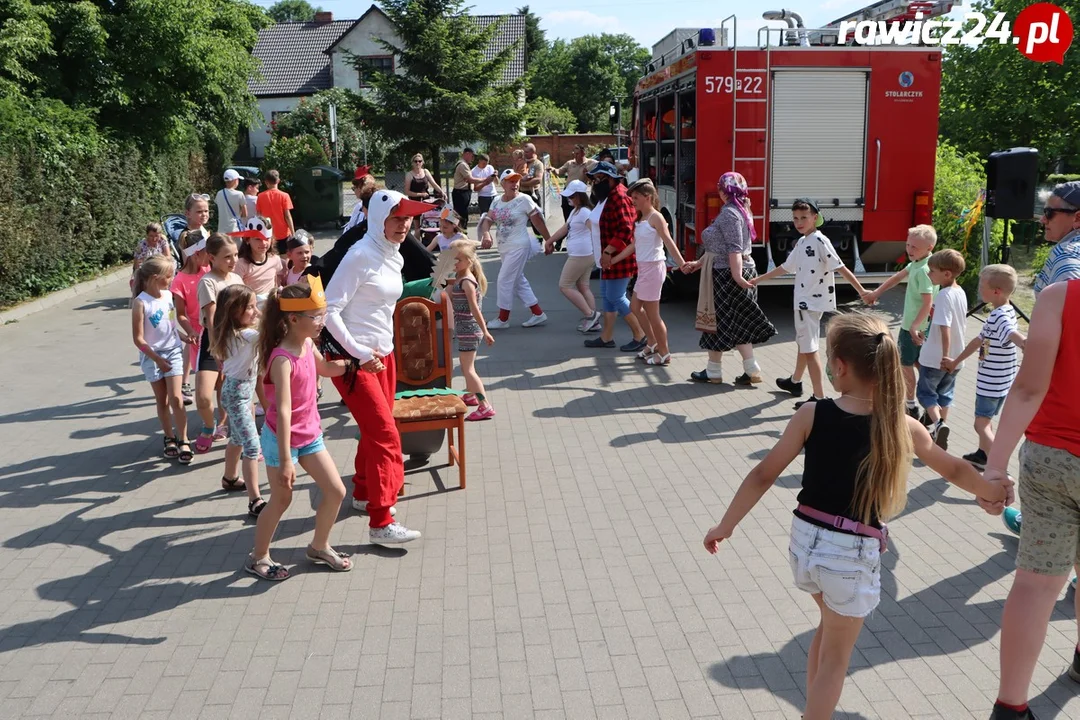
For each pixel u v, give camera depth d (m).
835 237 10.80
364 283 5.20
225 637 4.40
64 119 15.69
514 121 31.34
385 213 5.17
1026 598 3.47
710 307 8.37
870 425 3.08
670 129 13.18
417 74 31.12
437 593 4.79
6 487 6.39
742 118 10.34
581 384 8.69
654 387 8.52
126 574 5.08
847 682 3.94
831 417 3.17
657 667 4.08
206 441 7.04
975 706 3.75
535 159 18.94
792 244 10.91
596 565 5.06
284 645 4.32
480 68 31.23
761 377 8.53
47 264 14.17
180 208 20.83
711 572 4.95
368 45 51.75
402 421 5.94
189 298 6.79
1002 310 5.79
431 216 16.59
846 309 11.68
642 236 8.86
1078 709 3.72
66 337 11.35
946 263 6.16
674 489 6.11
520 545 5.32
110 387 9.03
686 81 11.14
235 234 7.10
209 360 6.77
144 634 4.45
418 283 7.36
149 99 19.39
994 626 4.35
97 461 6.90
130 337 11.29
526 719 3.74
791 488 6.07
